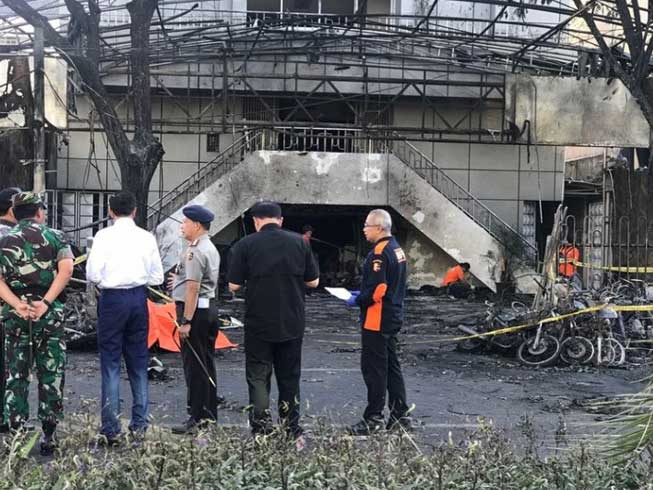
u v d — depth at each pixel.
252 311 6.16
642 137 18.97
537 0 21.33
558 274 12.14
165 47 20.69
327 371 10.27
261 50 21.47
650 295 14.67
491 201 23.97
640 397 4.49
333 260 25.09
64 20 20.09
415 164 23.64
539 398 8.73
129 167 12.66
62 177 22.28
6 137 13.70
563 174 24.02
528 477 4.28
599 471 4.26
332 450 4.51
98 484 3.88
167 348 10.88
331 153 21.39
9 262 5.81
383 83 23.02
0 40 20.33
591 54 18.83
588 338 11.12
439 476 3.94
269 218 6.36
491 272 21.75
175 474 4.07
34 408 7.46
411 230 23.28
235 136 23.06
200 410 6.52
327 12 23.50
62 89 14.16
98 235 6.26
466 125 23.59
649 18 14.84
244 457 4.27
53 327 5.91
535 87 19.02
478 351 11.98
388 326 6.72
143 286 6.32
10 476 3.83
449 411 8.01
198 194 21.06
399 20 22.78
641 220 17.69
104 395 6.05
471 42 20.03
